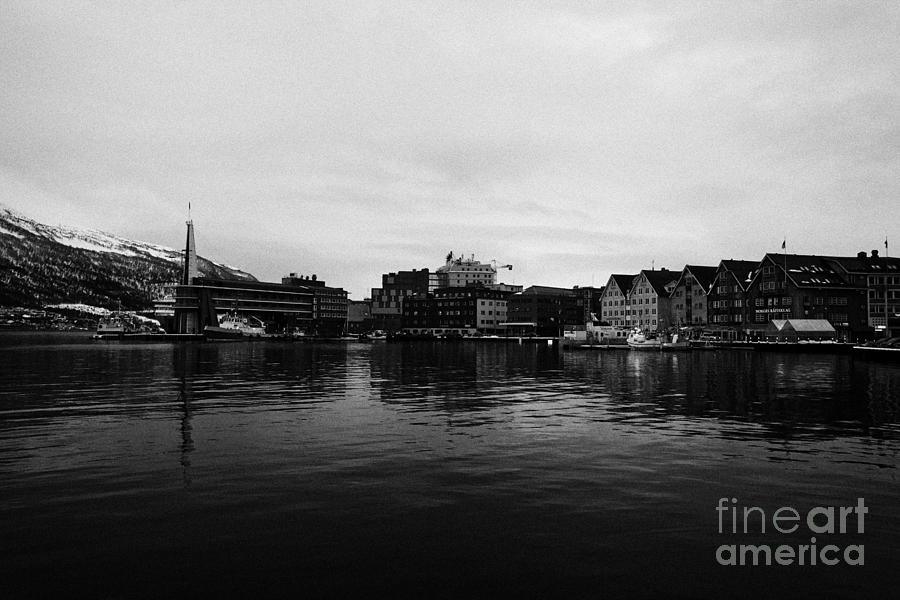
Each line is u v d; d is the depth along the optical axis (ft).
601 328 490.90
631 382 149.07
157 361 229.86
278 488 50.29
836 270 422.00
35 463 58.13
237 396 112.88
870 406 101.81
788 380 155.63
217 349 364.79
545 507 45.93
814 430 77.66
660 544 39.24
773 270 421.18
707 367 214.07
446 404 103.09
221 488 50.14
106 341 520.42
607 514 44.55
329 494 48.75
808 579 34.83
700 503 47.19
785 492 50.03
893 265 432.66
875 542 39.99
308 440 69.82
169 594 32.14
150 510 44.62
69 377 153.28
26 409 93.91
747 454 63.31
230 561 36.11
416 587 33.14
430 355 307.99
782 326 379.96
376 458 61.00
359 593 32.42
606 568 35.73
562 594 32.58
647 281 514.68
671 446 67.26
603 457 61.82
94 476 53.47
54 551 37.29
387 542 39.04
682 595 32.76
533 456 62.13
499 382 147.23
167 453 62.80
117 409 94.43
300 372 177.17
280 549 37.86
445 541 39.32
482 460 60.34
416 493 49.16
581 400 109.70
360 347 429.38
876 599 32.71
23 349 350.84
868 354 255.09
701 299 479.82
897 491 50.52
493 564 36.09
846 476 54.80
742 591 33.32
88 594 32.01
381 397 113.09
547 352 358.84
